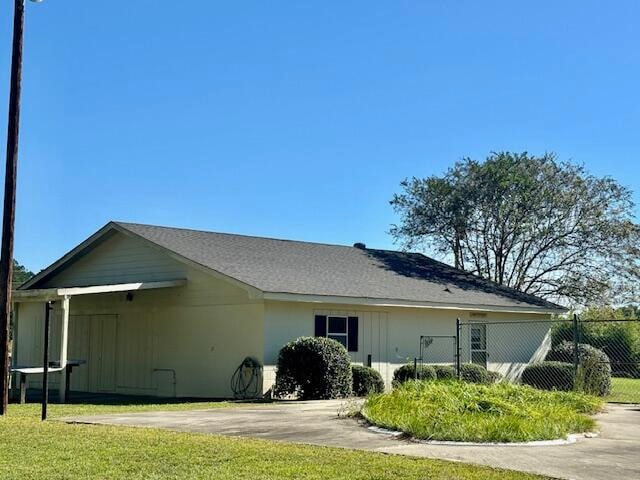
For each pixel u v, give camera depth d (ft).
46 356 42.32
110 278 75.36
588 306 114.01
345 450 29.84
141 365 71.31
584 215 115.96
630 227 114.62
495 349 82.28
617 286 114.52
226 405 53.36
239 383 62.54
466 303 77.46
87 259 78.23
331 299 64.90
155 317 70.74
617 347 101.65
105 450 30.09
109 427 37.81
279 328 62.85
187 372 67.10
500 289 89.81
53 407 53.01
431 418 35.01
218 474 25.30
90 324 76.89
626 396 64.90
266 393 61.21
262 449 29.99
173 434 34.78
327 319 66.69
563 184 117.39
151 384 70.13
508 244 119.65
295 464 26.78
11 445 31.58
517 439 32.17
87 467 26.76
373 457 28.09
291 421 40.34
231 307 64.39
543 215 117.29
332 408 49.06
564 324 105.81
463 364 70.69
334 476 24.72
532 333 86.69
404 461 27.25
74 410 49.80
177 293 69.05
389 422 36.45
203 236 76.28
